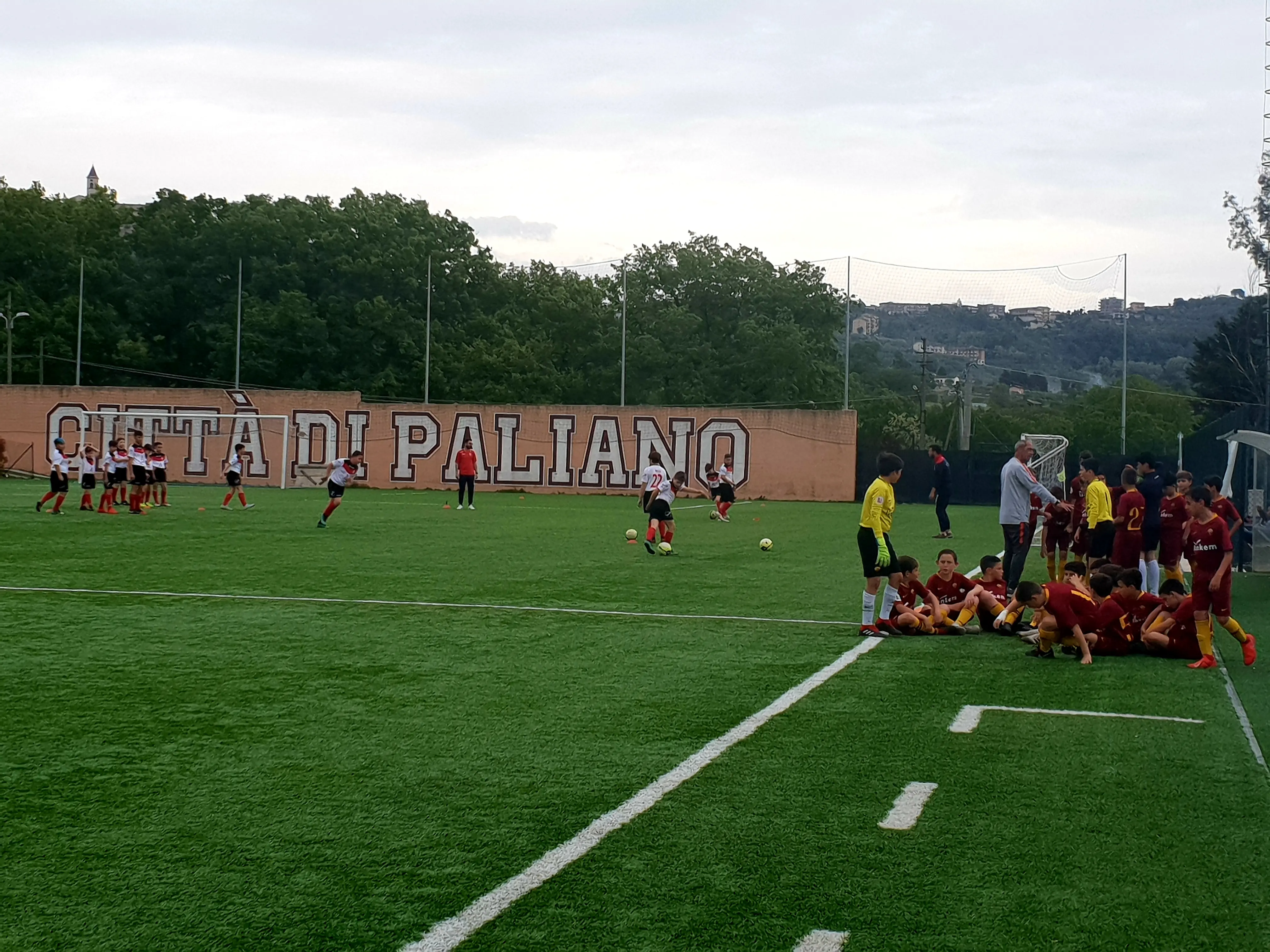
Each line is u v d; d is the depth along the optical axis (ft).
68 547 59.26
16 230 199.11
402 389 195.21
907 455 132.98
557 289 210.79
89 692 26.50
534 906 14.57
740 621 38.04
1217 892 15.17
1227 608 30.89
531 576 49.67
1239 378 172.55
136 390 140.46
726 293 215.31
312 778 19.95
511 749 21.93
